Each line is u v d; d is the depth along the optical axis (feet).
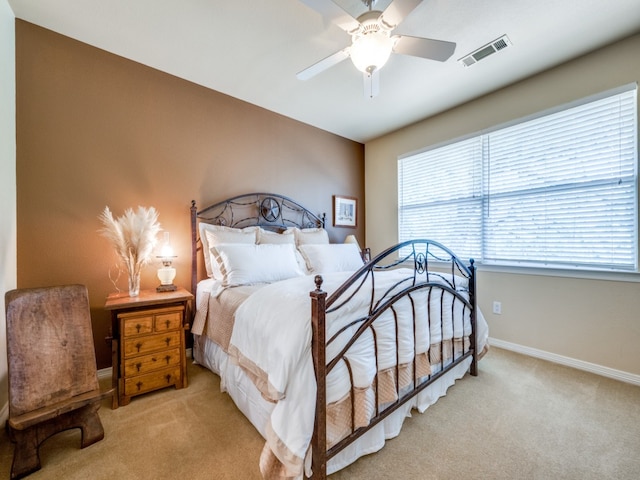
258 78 8.42
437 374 5.91
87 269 6.93
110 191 7.27
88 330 5.28
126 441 4.83
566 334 7.79
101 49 7.12
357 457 4.33
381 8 5.73
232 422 5.33
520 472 4.16
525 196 8.60
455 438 4.89
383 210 13.15
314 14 5.94
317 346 3.71
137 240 6.61
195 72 8.14
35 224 6.30
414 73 8.09
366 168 13.85
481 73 8.12
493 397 6.17
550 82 7.97
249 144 9.93
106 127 7.20
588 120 7.41
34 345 4.64
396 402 4.93
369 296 4.69
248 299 5.40
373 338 4.63
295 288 5.28
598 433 4.99
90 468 4.26
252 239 8.95
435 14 5.92
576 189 7.63
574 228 7.69
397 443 4.78
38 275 6.32
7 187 5.56
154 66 7.84
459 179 10.26
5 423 5.18
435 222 11.08
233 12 5.90
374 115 10.91
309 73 6.07
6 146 5.54
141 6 5.75
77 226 6.82
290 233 10.05
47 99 6.43
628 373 6.81
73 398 4.69
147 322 6.17
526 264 8.61
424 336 5.59
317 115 10.93
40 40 6.35
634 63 6.68
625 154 6.89
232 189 9.52
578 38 6.72
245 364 4.72
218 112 9.18
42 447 4.70
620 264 6.98
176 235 8.34
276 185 10.70
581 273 7.52
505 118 8.92
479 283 9.63
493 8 5.79
